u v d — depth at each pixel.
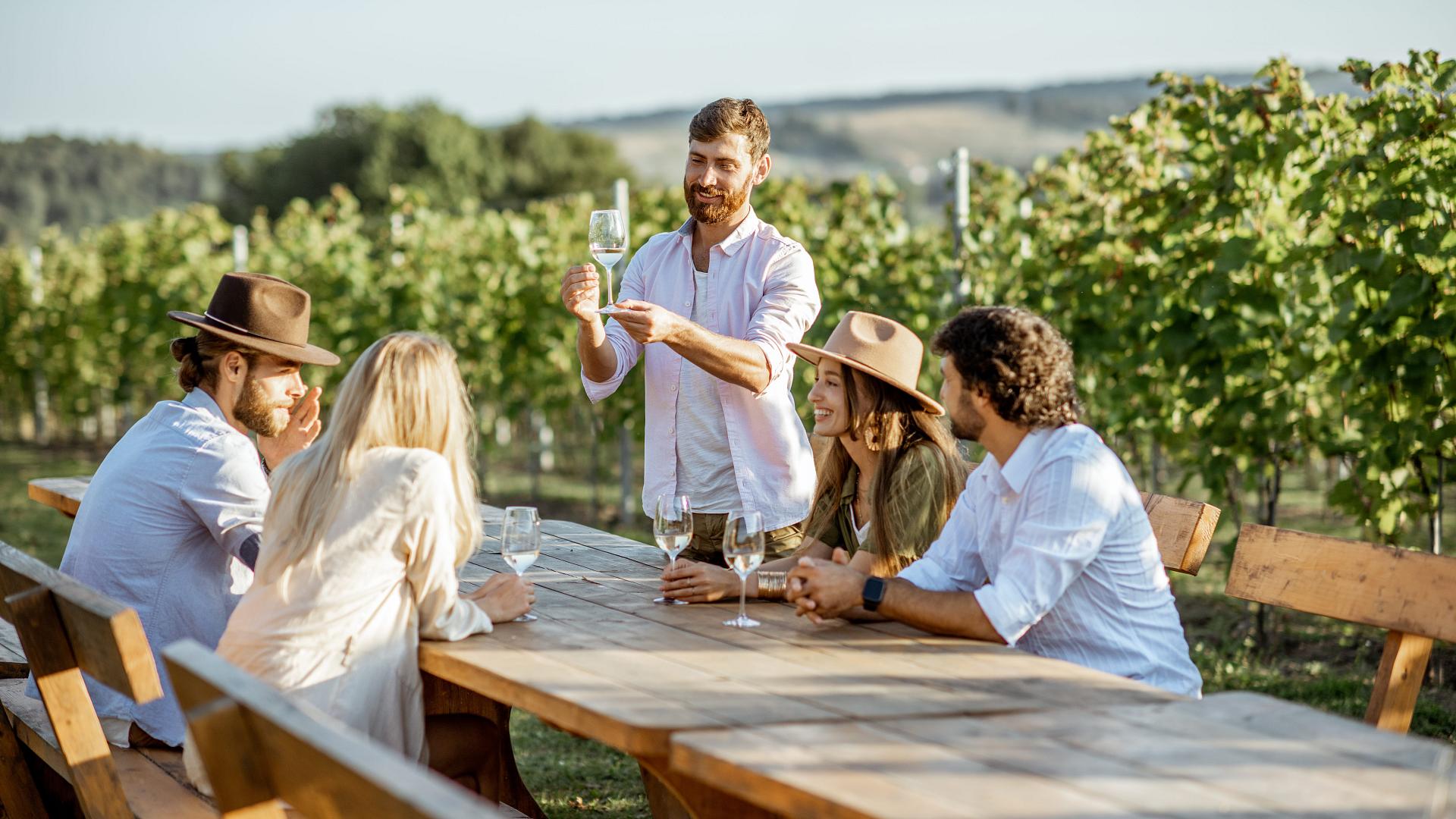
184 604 3.08
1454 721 4.39
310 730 1.49
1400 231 4.63
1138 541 2.59
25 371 17.38
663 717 2.00
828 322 7.58
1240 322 5.30
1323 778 1.70
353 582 2.52
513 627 2.72
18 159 67.25
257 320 3.20
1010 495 2.63
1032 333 2.58
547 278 9.62
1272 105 5.39
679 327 3.15
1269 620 6.00
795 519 3.60
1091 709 2.04
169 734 3.05
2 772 3.22
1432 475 5.06
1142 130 6.23
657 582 3.26
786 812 1.68
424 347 2.70
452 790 1.29
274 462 3.48
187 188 70.69
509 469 13.21
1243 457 5.70
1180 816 1.57
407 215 11.41
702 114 3.51
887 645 2.50
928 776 1.71
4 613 2.70
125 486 3.07
